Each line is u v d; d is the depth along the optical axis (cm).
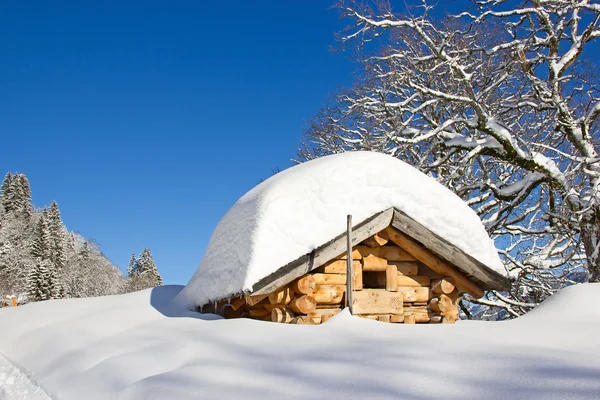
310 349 415
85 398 381
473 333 480
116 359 445
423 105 1382
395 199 643
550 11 1271
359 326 500
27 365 555
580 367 339
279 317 598
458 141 1337
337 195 622
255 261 549
